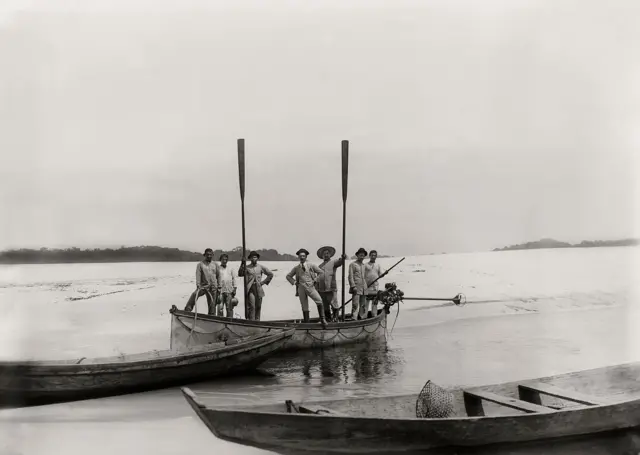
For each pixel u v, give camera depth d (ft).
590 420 16.69
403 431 15.55
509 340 37.55
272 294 61.87
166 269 74.08
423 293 57.00
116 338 40.29
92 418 20.22
